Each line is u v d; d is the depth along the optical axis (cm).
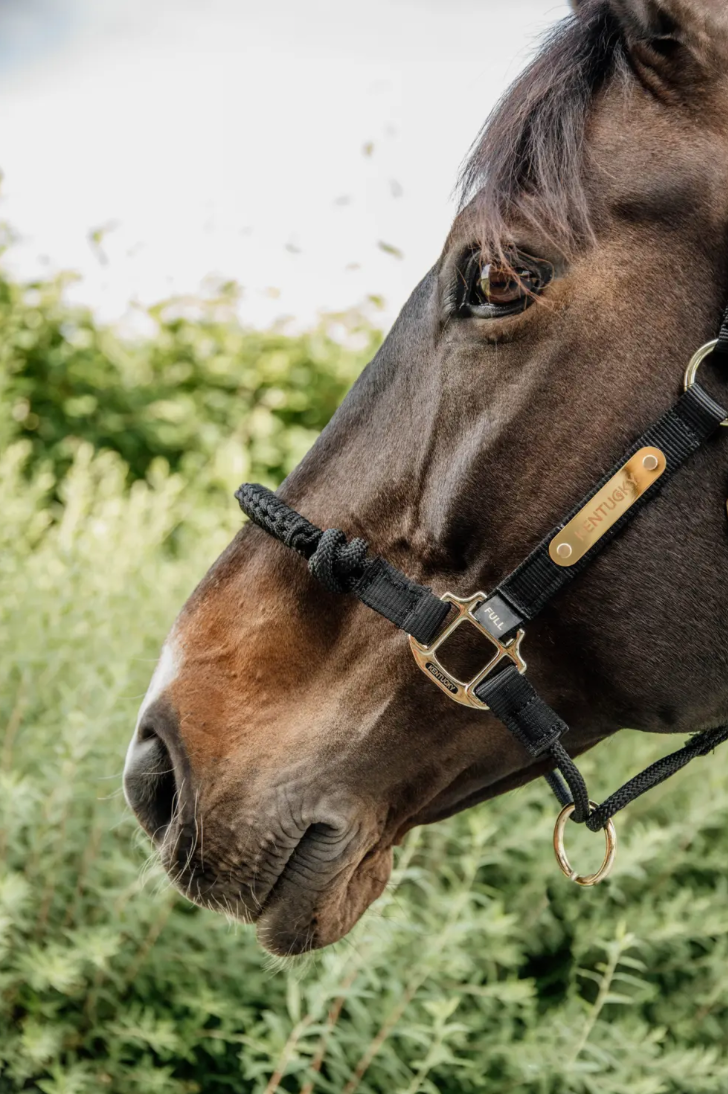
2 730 221
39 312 387
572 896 229
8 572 252
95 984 186
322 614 129
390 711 127
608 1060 184
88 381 386
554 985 229
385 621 126
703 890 238
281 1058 170
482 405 115
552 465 113
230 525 328
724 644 116
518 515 115
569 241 111
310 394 409
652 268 110
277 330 415
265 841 129
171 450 402
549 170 111
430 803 137
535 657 121
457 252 117
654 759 252
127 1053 189
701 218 108
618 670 119
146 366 402
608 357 111
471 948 206
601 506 112
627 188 110
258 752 129
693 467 111
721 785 237
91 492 323
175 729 132
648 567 113
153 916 189
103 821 191
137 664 228
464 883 198
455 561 120
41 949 189
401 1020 193
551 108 114
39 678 224
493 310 115
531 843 215
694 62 110
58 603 232
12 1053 180
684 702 120
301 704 130
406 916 192
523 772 138
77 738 185
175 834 132
